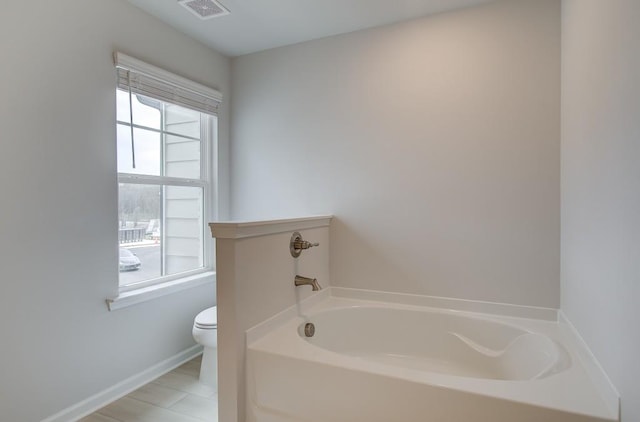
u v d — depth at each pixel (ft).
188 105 8.27
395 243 7.65
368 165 7.89
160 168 8.00
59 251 5.84
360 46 7.96
